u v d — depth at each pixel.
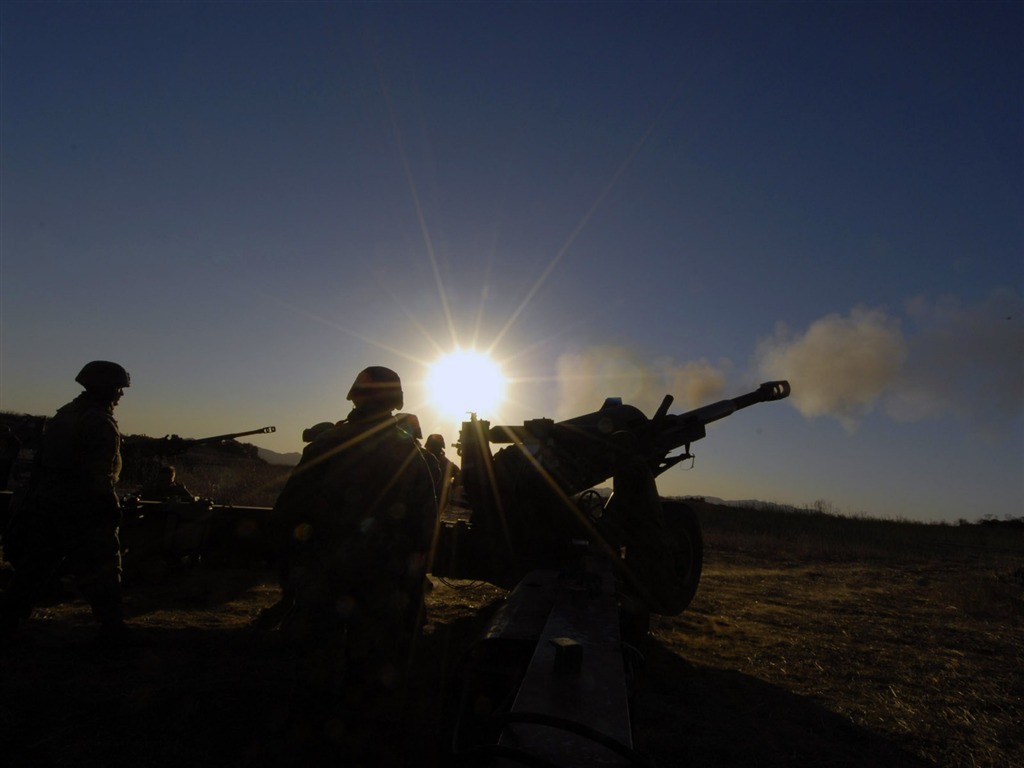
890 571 14.78
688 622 8.16
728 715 5.13
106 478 5.29
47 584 5.31
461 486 7.55
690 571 7.75
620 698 2.49
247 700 4.47
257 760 3.71
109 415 5.41
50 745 3.77
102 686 4.60
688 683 5.82
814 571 14.16
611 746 2.10
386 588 3.76
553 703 2.42
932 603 10.66
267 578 8.61
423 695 4.84
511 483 6.88
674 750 4.41
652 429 7.33
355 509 3.78
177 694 4.51
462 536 7.05
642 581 6.78
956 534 27.67
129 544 8.00
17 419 9.48
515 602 4.07
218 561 8.70
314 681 3.63
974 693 5.97
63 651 5.27
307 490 3.82
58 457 5.21
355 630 3.72
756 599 10.15
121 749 3.78
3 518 7.63
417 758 3.88
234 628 6.21
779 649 7.15
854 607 9.91
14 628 5.29
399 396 4.02
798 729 4.94
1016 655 7.45
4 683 4.53
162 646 5.55
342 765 3.61
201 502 8.34
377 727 4.18
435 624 7.05
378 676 3.71
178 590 7.77
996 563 17.55
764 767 4.27
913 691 5.95
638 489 6.85
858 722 5.13
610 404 7.53
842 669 6.53
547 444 6.94
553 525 6.75
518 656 3.39
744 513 30.31
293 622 3.68
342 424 3.96
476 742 3.07
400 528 3.84
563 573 4.77
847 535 22.83
